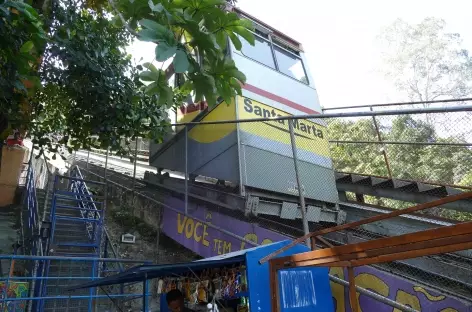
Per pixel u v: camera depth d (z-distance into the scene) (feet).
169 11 9.47
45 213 25.63
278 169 23.25
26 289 18.61
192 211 24.47
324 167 26.48
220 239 21.52
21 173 35.29
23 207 28.32
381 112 14.11
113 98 20.02
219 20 10.10
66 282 21.63
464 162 26.53
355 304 10.23
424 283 14.89
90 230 26.22
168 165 28.81
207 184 25.89
